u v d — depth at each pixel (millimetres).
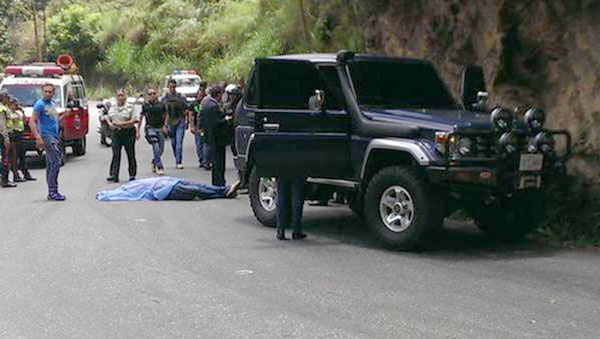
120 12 59781
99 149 24359
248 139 11297
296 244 9789
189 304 6996
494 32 12461
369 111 9703
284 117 9820
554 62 11750
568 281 7855
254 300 7117
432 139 9008
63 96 20219
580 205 10148
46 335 6148
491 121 9180
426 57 14695
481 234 10602
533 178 9344
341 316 6602
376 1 16172
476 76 11281
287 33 26250
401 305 6938
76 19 58750
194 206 13055
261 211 11109
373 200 9438
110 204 13219
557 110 11508
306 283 7738
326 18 20906
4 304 7023
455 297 7215
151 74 50031
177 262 8703
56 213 12219
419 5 14914
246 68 35438
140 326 6367
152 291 7449
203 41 47125
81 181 16531
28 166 19812
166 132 17766
